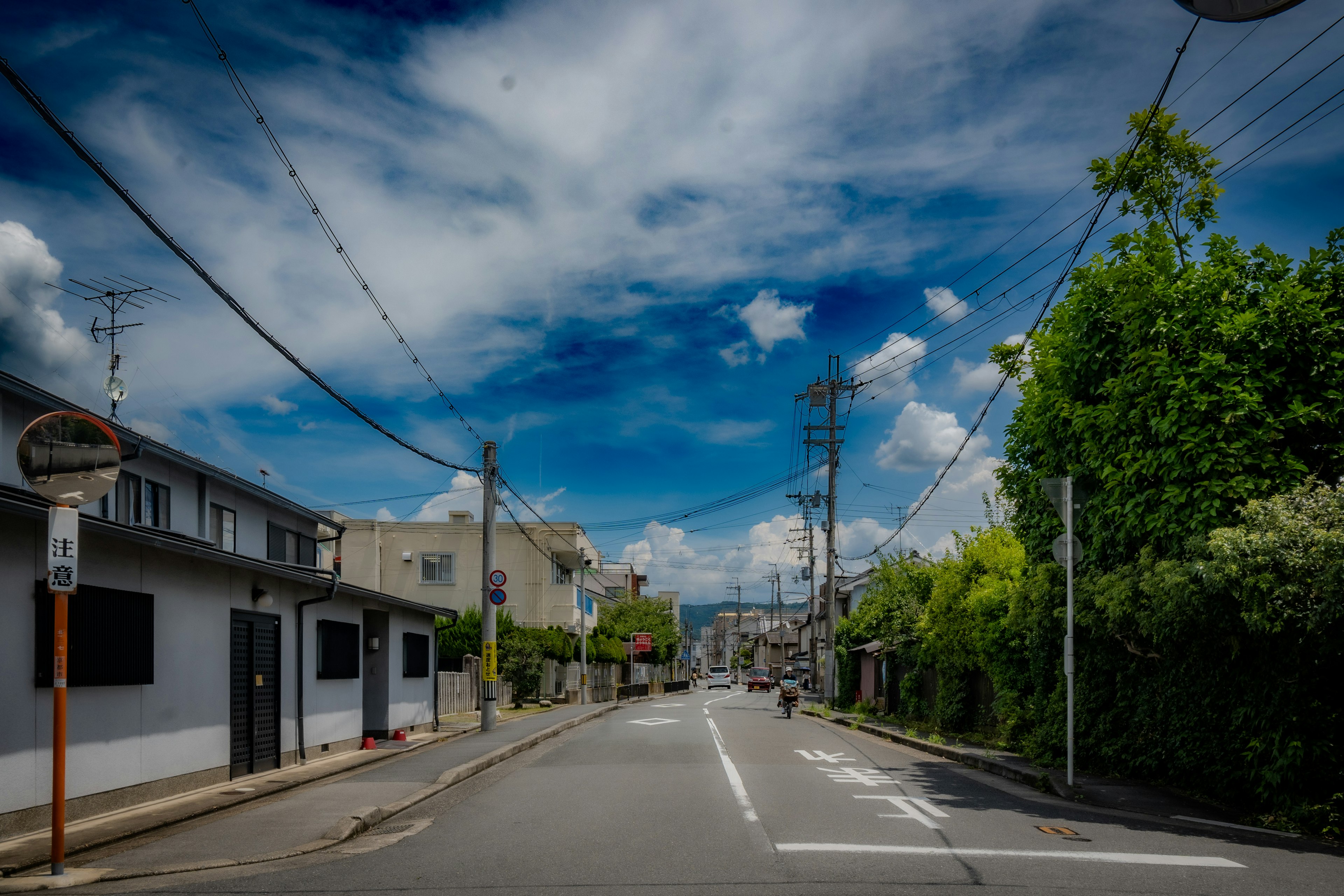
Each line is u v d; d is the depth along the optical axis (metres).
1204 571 8.59
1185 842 7.71
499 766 14.77
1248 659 9.48
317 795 10.72
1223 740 9.89
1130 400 10.79
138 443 14.66
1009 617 15.17
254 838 8.12
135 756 9.87
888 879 6.30
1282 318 9.59
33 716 8.24
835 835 8.05
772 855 7.16
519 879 6.42
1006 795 10.94
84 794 8.96
